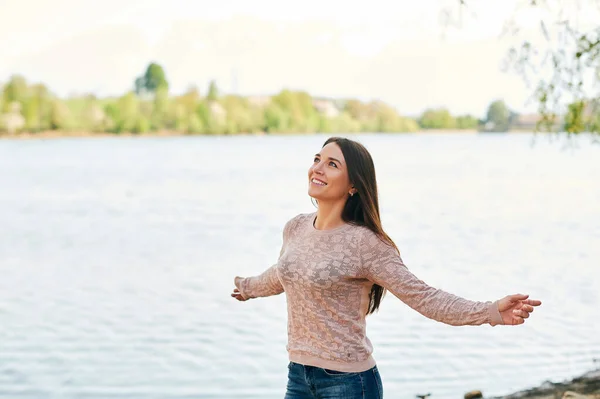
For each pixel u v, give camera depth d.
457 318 3.12
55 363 8.73
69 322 10.73
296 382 3.37
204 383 7.99
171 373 8.35
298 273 3.30
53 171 48.47
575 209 26.45
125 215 26.28
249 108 108.44
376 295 3.42
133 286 13.52
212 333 9.96
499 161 58.56
